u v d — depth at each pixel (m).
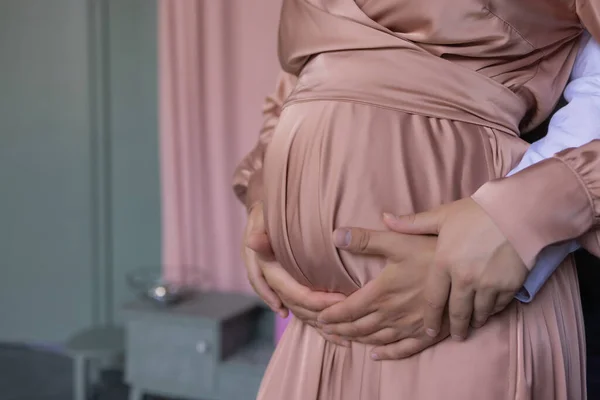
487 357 0.58
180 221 2.14
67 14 2.32
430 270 0.54
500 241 0.52
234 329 1.87
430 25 0.60
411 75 0.61
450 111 0.61
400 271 0.56
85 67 2.33
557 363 0.59
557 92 0.65
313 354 0.70
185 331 1.80
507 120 0.62
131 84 2.29
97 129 2.35
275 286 0.71
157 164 2.29
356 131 0.61
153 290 1.97
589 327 0.77
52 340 2.52
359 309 0.59
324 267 0.63
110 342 2.00
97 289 2.44
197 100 2.08
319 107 0.64
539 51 0.63
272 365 0.74
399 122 0.61
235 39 2.04
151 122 2.28
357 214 0.60
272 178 0.68
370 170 0.60
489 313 0.55
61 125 2.39
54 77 2.37
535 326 0.58
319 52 0.66
